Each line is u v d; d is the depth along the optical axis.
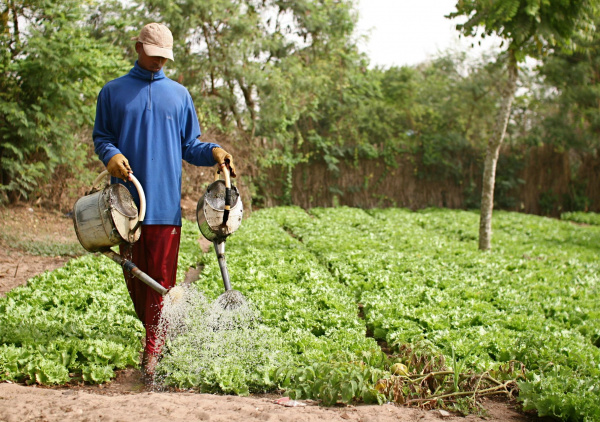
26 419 3.54
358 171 26.86
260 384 4.75
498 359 6.12
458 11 12.34
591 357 6.12
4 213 13.59
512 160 29.05
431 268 11.41
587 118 27.38
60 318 6.12
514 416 4.41
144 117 4.98
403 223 20.33
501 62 26.33
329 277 9.95
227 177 5.01
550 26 11.58
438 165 27.94
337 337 6.25
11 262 9.93
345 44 26.52
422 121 29.38
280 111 22.36
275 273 9.60
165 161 5.02
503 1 11.18
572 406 4.29
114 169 4.70
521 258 14.27
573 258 14.50
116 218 4.61
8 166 13.39
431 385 4.74
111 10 19.06
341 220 20.02
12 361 4.65
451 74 29.16
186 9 20.17
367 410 4.15
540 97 28.16
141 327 6.09
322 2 25.72
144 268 5.03
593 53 25.06
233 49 20.47
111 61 14.19
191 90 20.62
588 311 8.72
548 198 29.27
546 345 6.09
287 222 18.91
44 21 13.29
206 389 4.70
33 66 12.95
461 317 7.63
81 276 8.32
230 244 12.80
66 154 14.29
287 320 6.87
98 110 5.04
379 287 9.49
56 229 13.54
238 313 5.84
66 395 4.16
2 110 12.67
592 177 29.38
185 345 5.12
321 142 25.22
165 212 5.00
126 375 5.01
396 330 6.88
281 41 24.00
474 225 21.03
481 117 29.05
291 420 3.73
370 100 28.05
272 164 24.28
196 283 8.49
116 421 3.52
